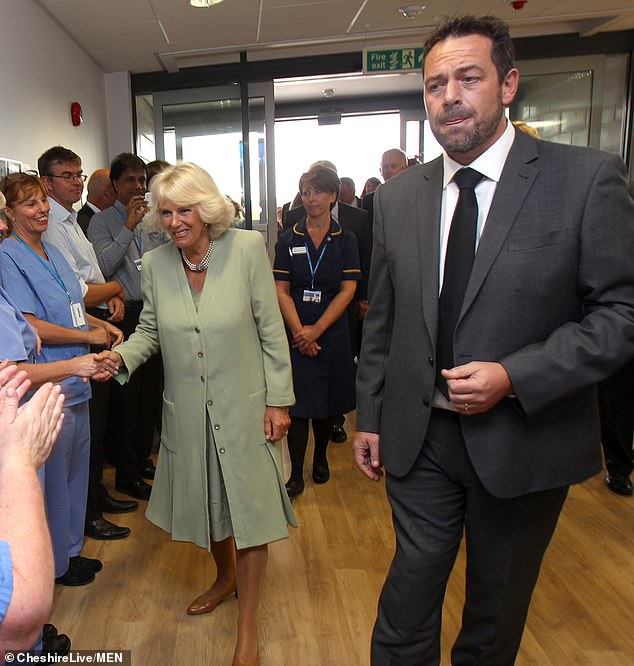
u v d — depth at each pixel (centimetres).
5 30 292
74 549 196
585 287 100
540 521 112
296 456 268
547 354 97
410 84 682
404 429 119
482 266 103
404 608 120
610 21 446
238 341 153
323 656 162
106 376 157
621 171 99
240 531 153
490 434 106
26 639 65
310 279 267
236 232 160
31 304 175
